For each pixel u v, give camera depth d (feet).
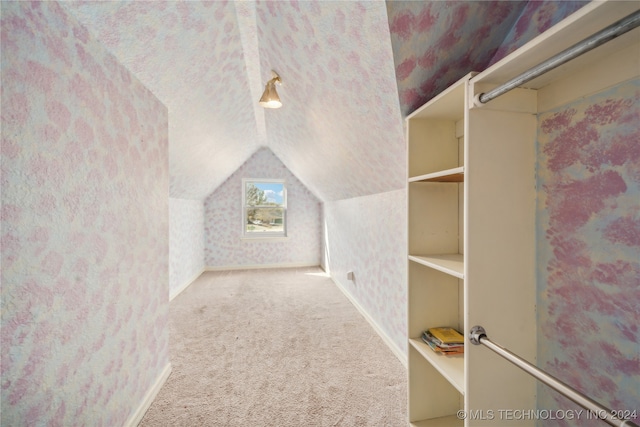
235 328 8.36
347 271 11.50
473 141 3.12
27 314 2.67
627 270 2.49
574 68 2.76
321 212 17.26
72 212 3.23
